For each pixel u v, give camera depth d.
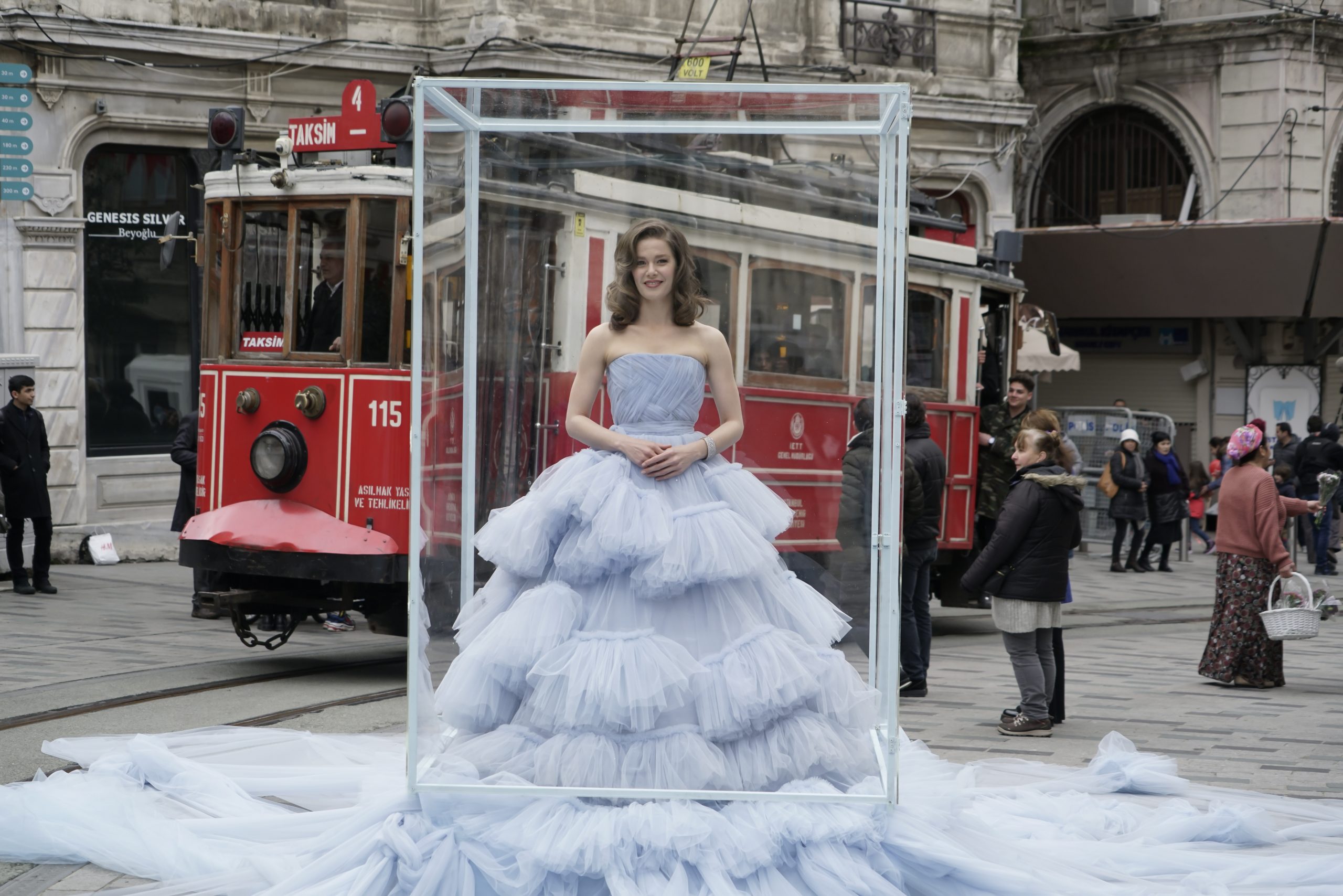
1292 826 5.56
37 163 14.47
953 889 4.35
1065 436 20.88
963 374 11.62
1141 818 5.56
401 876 4.10
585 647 4.30
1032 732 7.43
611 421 4.66
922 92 20.06
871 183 5.02
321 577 8.45
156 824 5.07
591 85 4.62
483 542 4.57
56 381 14.57
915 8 19.95
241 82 15.79
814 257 5.91
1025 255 23.72
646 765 4.22
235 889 4.50
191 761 5.87
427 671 4.43
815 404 6.03
